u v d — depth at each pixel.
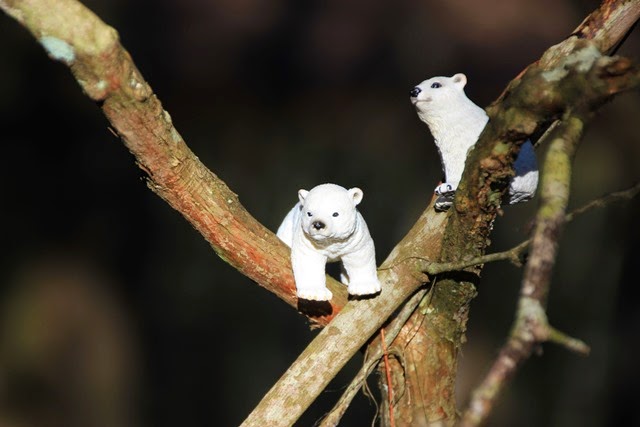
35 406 11.57
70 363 11.84
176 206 4.68
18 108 11.67
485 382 2.95
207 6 13.05
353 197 4.57
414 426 5.00
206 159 13.18
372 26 13.83
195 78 12.95
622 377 11.20
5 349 11.63
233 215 4.73
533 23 13.40
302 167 13.41
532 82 3.92
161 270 12.49
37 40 3.93
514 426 11.66
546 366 11.84
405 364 4.96
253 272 4.86
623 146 12.20
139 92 4.13
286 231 5.19
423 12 13.75
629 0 4.92
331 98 13.66
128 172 12.28
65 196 12.09
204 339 12.42
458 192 4.46
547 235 3.27
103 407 11.80
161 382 12.16
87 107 11.95
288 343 12.51
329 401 11.35
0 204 11.83
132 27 12.60
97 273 12.20
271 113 13.49
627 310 11.28
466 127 4.77
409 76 13.68
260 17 13.38
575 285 11.81
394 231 13.11
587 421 11.41
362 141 13.59
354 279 4.69
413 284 4.80
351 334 4.77
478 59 13.40
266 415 4.74
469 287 4.78
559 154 3.59
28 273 11.91
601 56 3.84
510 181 4.61
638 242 11.21
